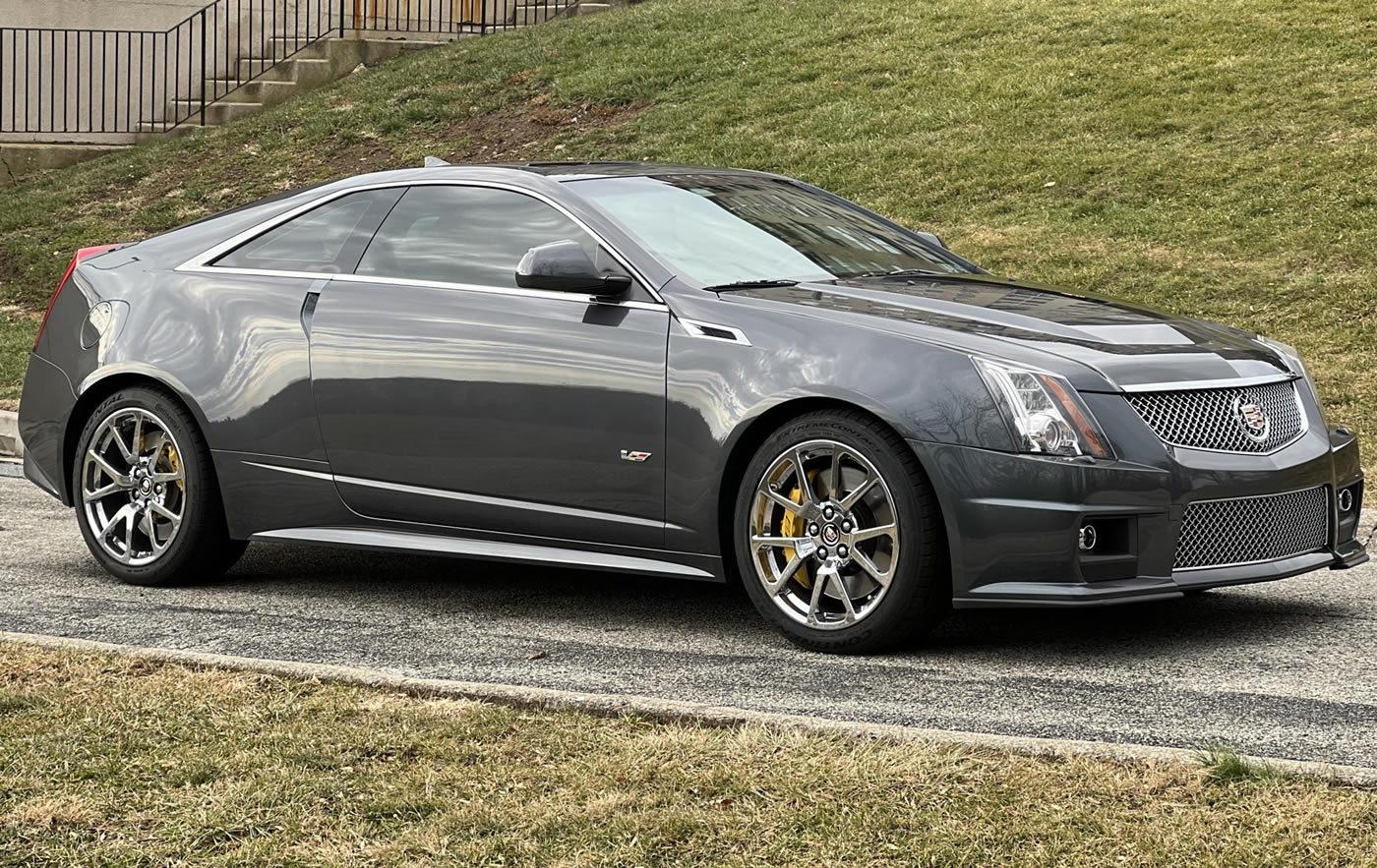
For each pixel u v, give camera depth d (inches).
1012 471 180.2
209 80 850.8
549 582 241.1
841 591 190.5
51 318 253.1
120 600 227.5
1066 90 621.3
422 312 217.9
